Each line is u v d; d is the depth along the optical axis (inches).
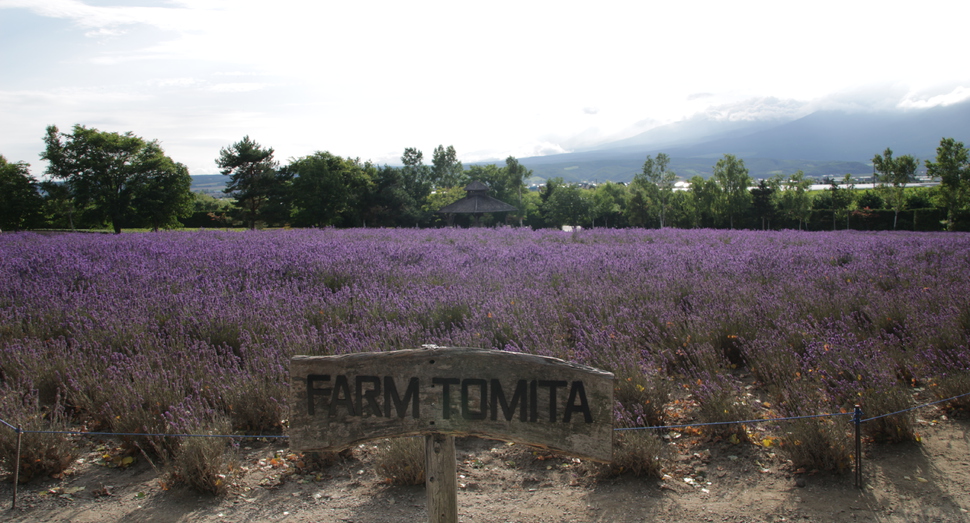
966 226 1515.7
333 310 256.1
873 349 184.9
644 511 122.2
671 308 246.7
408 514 121.6
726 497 127.6
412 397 78.0
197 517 121.9
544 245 586.9
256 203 2128.4
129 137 1813.5
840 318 233.0
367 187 2142.0
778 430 151.5
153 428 148.3
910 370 185.0
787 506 122.6
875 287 294.7
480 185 1818.4
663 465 142.3
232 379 171.8
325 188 2047.2
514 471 141.9
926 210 1670.8
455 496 81.4
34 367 180.5
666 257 416.2
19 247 479.2
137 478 138.9
